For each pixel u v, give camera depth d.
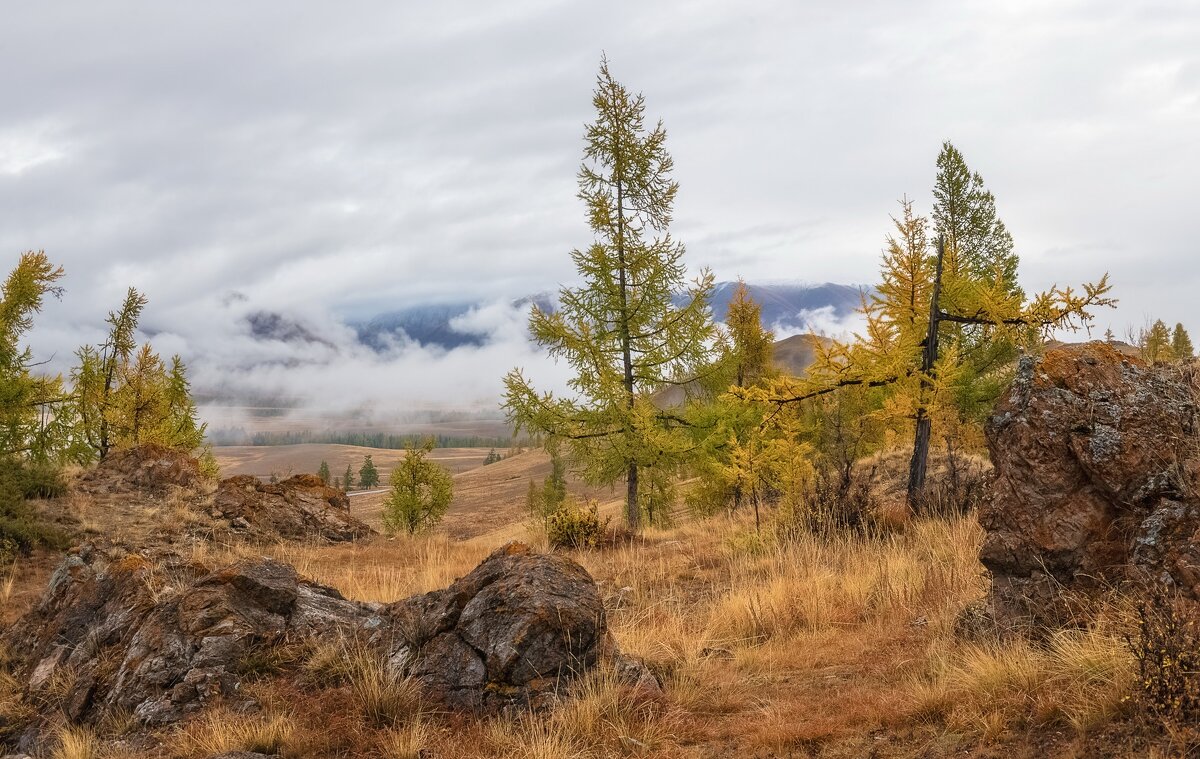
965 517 11.30
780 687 6.29
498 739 5.24
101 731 6.04
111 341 24.27
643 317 20.39
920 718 4.84
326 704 5.82
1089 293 12.20
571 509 17.17
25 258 20.03
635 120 20.39
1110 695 4.23
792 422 15.09
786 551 11.83
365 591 11.62
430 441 29.34
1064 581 5.75
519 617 6.09
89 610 7.77
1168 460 5.47
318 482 21.91
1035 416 6.01
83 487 17.88
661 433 19.84
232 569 7.25
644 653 7.26
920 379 14.27
